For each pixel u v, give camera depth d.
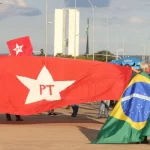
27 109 14.28
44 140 11.32
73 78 14.56
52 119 16.84
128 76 14.68
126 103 10.88
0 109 14.21
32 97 14.38
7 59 14.53
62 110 21.36
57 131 13.20
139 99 10.84
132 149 9.94
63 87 14.52
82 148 10.05
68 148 10.06
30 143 10.80
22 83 14.38
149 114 10.77
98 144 10.57
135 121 10.71
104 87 14.57
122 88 14.58
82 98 14.50
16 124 14.99
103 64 14.73
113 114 10.85
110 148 10.02
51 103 14.39
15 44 16.72
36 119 16.75
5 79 14.34
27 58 14.59
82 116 18.23
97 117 17.70
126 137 10.61
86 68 14.66
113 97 14.53
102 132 10.78
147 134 10.46
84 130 13.52
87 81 14.59
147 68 11.52
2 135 12.17
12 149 9.90
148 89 10.94
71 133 12.78
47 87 14.44
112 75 14.62
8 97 14.28
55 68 14.56
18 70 14.46
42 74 14.51
